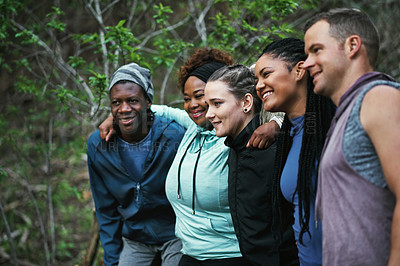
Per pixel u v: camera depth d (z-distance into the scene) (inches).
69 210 200.7
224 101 72.2
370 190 46.9
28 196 201.5
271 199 69.2
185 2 190.2
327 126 58.4
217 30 139.9
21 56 164.4
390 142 44.2
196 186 77.8
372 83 47.5
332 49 50.6
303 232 59.5
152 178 89.7
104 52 138.7
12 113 181.3
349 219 47.8
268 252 70.6
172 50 136.5
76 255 191.6
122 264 94.1
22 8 149.0
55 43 158.6
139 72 89.1
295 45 61.9
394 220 43.7
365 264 46.9
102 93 118.0
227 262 77.5
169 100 175.9
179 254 91.0
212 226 77.7
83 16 194.7
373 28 50.8
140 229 92.7
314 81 52.7
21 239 194.2
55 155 195.6
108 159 92.0
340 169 48.4
